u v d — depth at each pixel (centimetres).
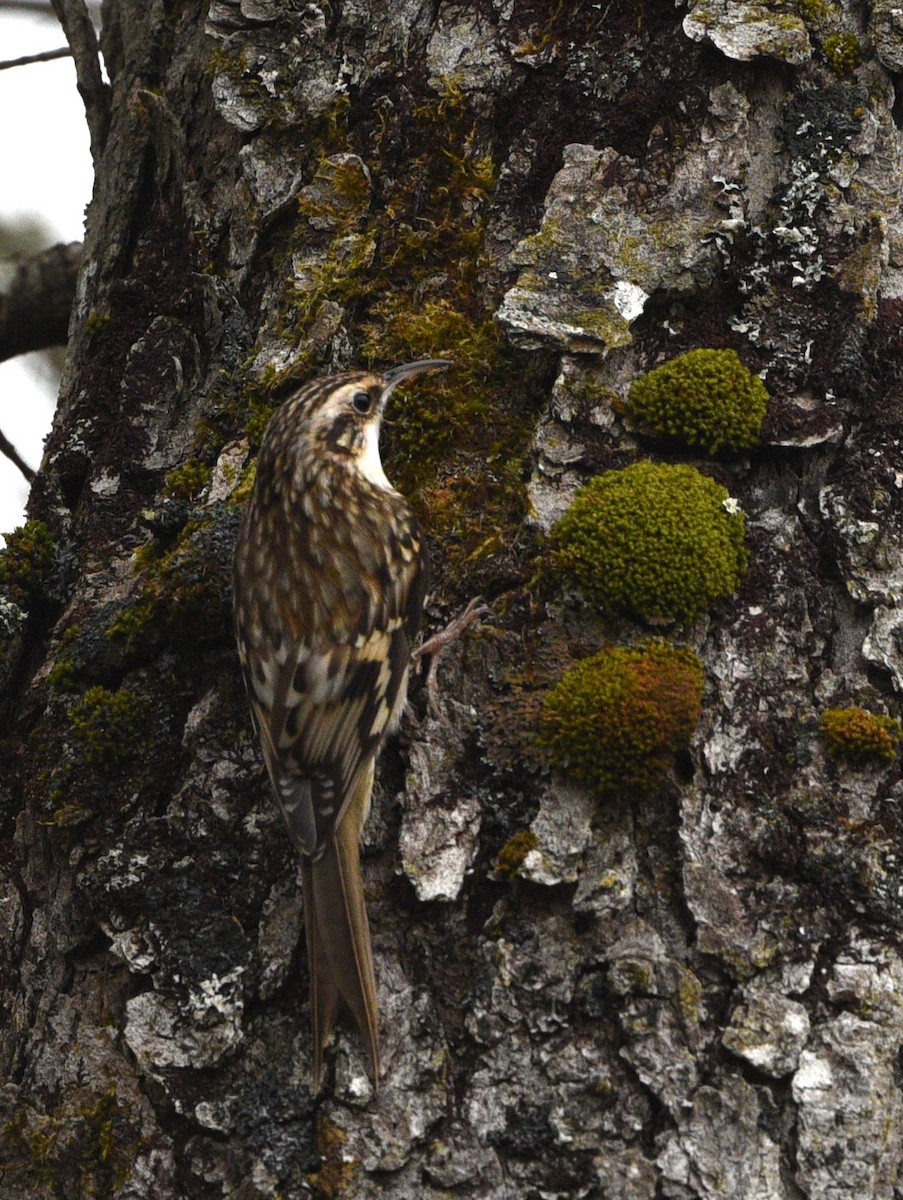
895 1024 514
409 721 574
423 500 623
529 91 666
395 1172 516
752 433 599
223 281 688
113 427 677
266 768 586
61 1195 545
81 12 848
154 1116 545
